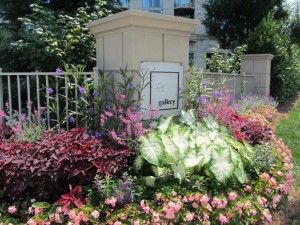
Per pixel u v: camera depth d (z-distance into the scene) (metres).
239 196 3.02
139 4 17.02
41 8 6.54
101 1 6.64
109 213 2.55
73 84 4.02
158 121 3.68
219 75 6.78
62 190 2.82
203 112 4.29
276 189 3.31
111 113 3.46
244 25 13.62
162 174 2.94
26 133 3.64
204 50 17.14
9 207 2.62
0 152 2.93
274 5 13.62
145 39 3.67
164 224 2.55
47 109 4.05
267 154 3.65
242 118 4.79
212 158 3.14
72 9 7.22
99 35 4.10
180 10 17.70
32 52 6.13
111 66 3.93
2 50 6.55
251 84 8.75
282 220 3.21
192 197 2.75
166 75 3.93
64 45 5.93
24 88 6.08
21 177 2.69
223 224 2.78
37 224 2.43
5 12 7.32
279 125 7.20
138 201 2.70
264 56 8.66
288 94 10.88
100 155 2.91
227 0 13.38
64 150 2.82
